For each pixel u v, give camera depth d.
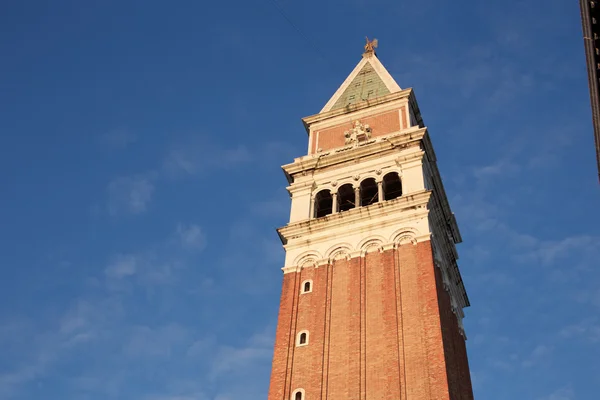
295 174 77.94
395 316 59.56
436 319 57.78
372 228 67.88
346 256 66.81
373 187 74.44
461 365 63.97
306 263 67.94
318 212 75.06
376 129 80.56
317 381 57.06
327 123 84.25
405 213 67.69
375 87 88.38
